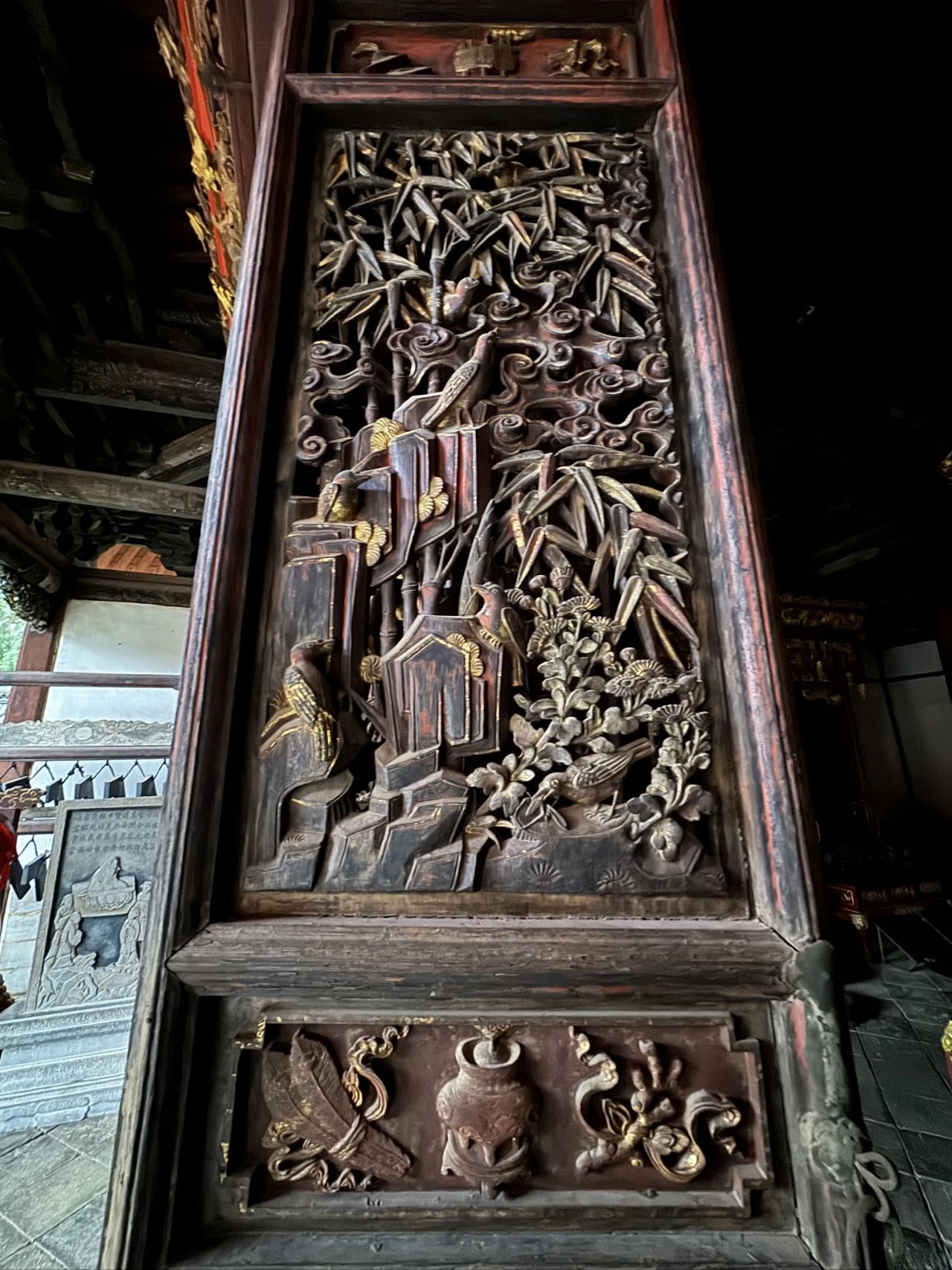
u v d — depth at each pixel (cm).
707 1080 72
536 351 102
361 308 102
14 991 380
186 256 331
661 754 81
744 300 285
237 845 76
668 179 109
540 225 108
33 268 296
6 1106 245
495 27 119
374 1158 69
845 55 183
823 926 71
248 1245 65
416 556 89
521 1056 72
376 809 78
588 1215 67
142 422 423
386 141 112
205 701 77
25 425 388
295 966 68
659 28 117
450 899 75
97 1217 191
